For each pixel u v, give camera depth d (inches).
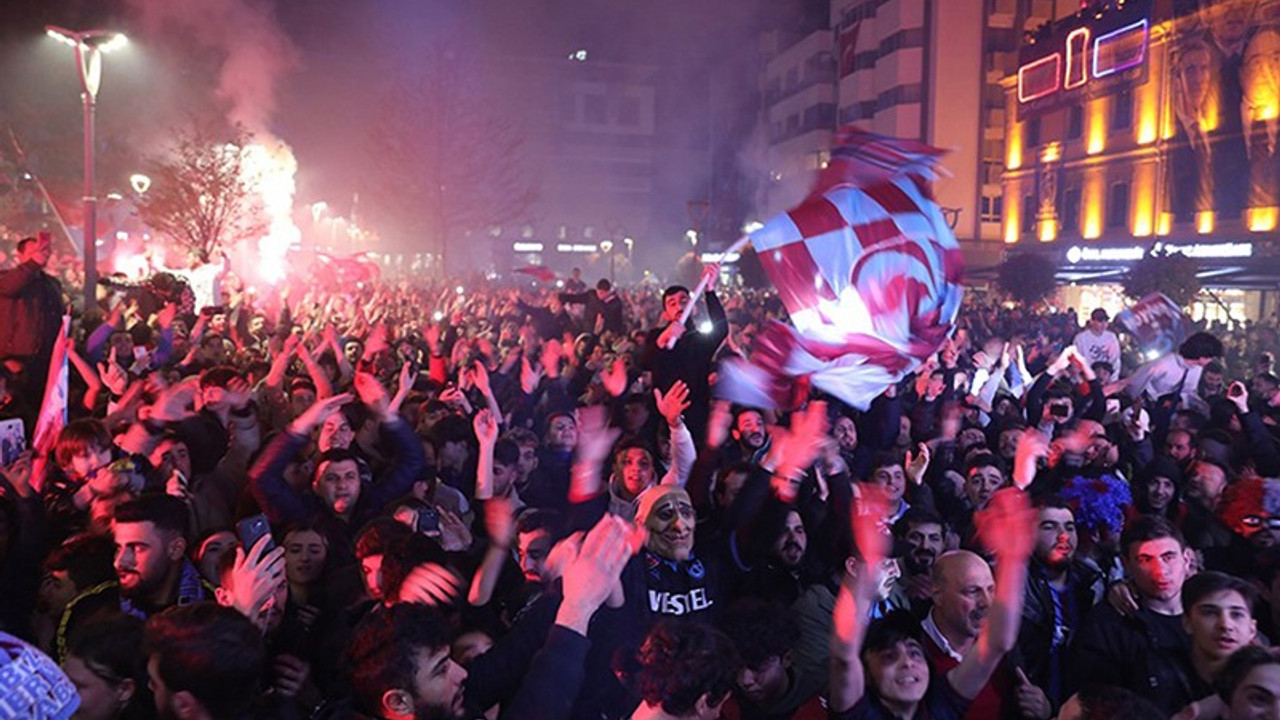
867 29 2746.1
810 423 225.9
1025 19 2394.2
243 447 267.1
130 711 132.4
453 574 172.2
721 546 212.8
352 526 236.4
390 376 429.7
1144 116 1715.1
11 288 410.6
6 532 188.5
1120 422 378.9
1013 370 497.0
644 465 224.1
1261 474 327.6
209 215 1272.1
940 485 302.5
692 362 344.8
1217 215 1530.5
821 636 195.9
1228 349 938.7
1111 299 1749.5
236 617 122.6
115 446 268.2
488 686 153.3
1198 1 1565.0
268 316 816.9
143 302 670.5
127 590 169.8
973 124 2449.6
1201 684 171.9
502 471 259.6
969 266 2279.8
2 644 85.4
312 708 161.2
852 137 313.6
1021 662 185.5
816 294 309.7
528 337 566.6
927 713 162.1
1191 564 197.0
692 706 128.2
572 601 141.7
